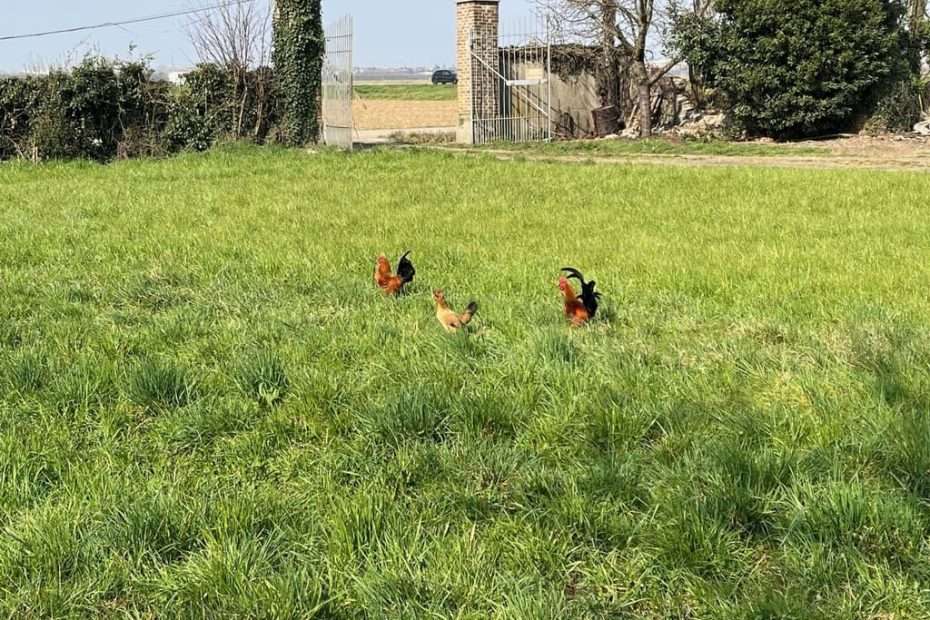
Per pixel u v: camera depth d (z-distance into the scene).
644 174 22.02
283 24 31.56
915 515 4.80
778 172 21.67
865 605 4.24
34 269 11.80
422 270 11.44
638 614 4.29
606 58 39.03
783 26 31.41
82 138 29.95
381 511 5.02
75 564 4.58
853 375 6.99
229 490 5.39
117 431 6.34
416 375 7.29
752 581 4.46
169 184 21.61
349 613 4.25
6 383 7.16
